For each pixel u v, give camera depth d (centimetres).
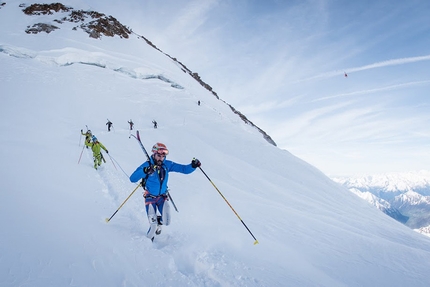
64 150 1184
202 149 2200
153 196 475
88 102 3006
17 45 4112
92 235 388
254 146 2755
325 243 577
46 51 4194
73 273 285
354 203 1744
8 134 1241
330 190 1906
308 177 2142
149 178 471
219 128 3334
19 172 624
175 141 2314
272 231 606
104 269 309
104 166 1072
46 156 925
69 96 2995
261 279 365
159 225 466
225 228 571
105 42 5609
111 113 2948
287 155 2731
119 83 4147
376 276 441
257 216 720
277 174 2025
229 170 1697
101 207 548
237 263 405
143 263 348
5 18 5144
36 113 2180
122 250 367
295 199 1248
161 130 2725
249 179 1529
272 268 408
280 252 486
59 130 1809
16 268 271
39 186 552
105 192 688
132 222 511
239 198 909
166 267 356
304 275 404
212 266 385
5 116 1795
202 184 1034
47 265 288
